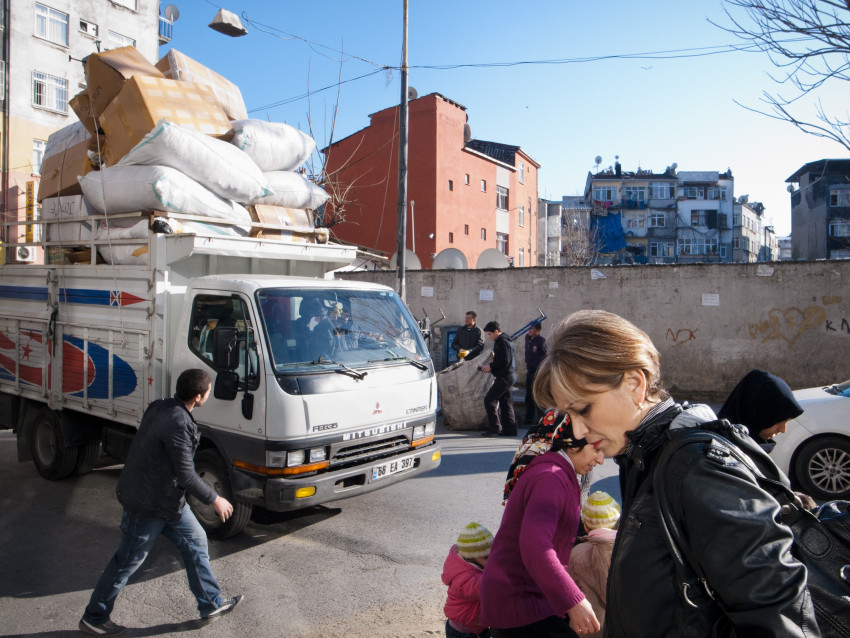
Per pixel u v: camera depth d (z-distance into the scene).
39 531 5.89
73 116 28.06
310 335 5.48
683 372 13.85
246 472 5.16
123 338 6.03
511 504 2.32
